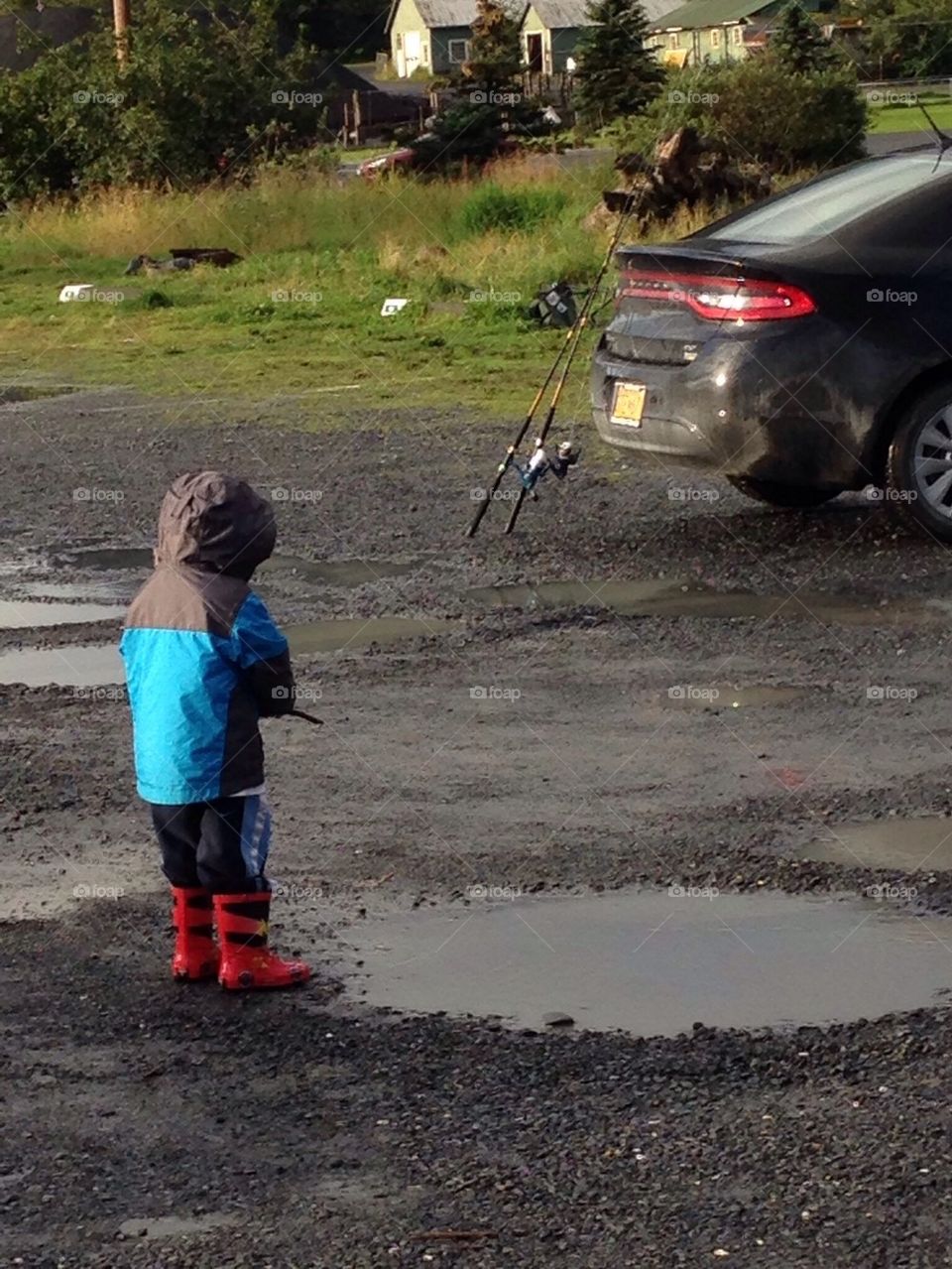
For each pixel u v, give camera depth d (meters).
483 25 36.94
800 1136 4.26
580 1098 4.45
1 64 50.44
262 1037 4.79
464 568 9.05
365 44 95.69
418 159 34.53
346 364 16.92
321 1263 3.88
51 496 11.46
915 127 40.72
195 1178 4.18
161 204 29.69
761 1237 3.92
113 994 5.03
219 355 17.91
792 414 8.88
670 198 23.92
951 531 9.05
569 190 27.59
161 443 13.24
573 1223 3.98
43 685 7.58
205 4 36.75
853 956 5.12
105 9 52.97
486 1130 4.33
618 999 4.93
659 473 11.23
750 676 7.32
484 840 5.88
